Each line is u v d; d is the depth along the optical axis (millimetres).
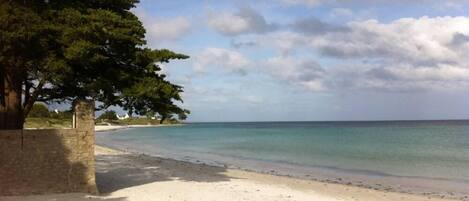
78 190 18688
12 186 17750
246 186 23359
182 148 60656
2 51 16688
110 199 18172
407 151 52250
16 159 17844
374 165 38500
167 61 21391
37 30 16734
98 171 27922
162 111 21062
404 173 33219
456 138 78875
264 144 67188
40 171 18156
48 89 20344
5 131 17688
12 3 17578
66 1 19438
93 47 17438
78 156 18734
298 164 39250
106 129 155125
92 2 20453
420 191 24828
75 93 20734
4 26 16406
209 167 34250
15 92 19344
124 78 19781
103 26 18094
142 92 19047
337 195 22016
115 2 20844
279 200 19578
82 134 18812
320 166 37781
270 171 33750
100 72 20109
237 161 41875
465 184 27734
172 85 20953
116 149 56219
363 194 22750
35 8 17984
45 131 18266
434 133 100000
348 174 32562
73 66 18953
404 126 164625
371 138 81312
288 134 105562
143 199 18562
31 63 17906
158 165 33750
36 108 64938
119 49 19938
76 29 17281
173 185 22688
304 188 24094
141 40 19844
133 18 21172
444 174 32656
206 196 19672
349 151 52688
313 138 83625
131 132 131125
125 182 23484
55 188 18359
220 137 94875
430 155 47219
